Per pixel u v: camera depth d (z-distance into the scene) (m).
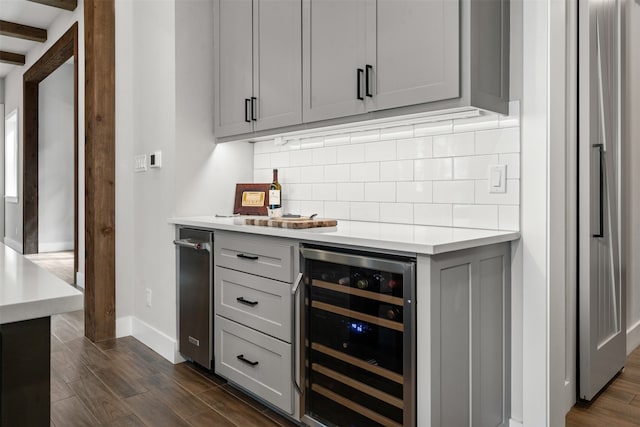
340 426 1.66
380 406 1.52
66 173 6.91
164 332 2.68
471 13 1.57
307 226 1.87
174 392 2.17
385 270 1.47
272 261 1.92
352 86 1.92
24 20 5.05
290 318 1.83
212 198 2.74
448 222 1.97
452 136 1.96
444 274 1.43
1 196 7.72
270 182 2.84
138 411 1.98
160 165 2.68
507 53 1.76
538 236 1.71
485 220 1.85
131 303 3.02
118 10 2.93
